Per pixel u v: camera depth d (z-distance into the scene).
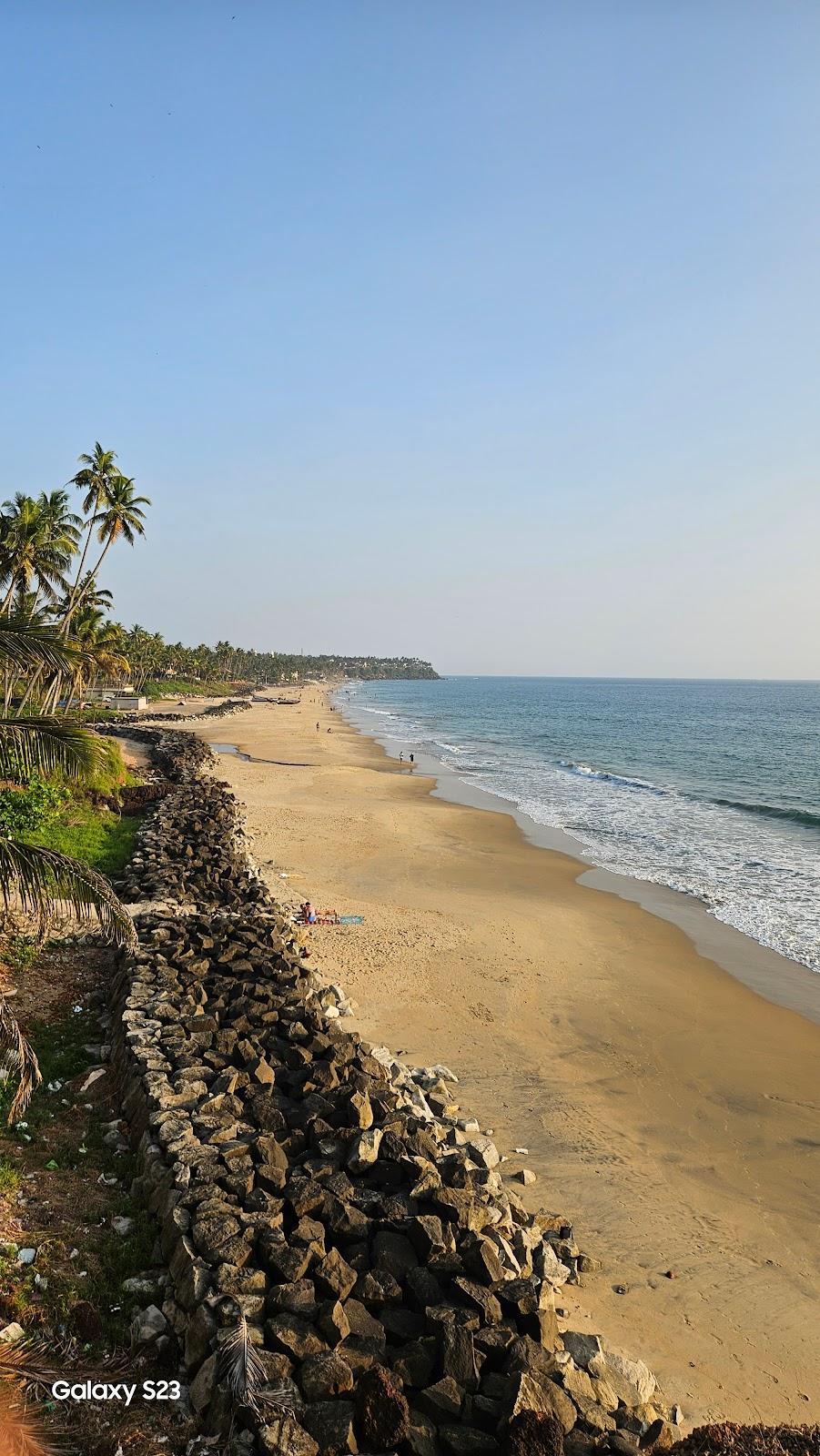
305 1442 6.00
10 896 20.30
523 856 34.16
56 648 10.74
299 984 16.12
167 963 16.22
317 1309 7.25
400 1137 10.00
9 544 47.38
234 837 31.58
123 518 52.25
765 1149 13.20
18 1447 5.84
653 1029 17.70
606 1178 11.99
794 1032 17.86
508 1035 16.84
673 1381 8.25
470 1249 8.15
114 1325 7.46
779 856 35.09
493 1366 7.08
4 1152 10.19
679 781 61.28
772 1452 6.59
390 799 48.03
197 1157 9.36
